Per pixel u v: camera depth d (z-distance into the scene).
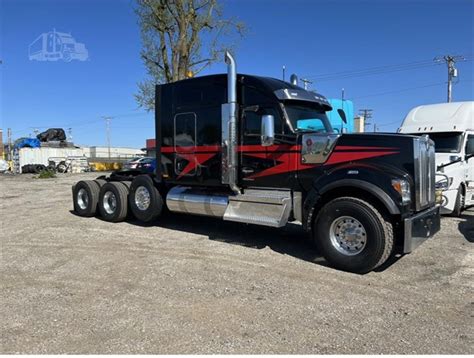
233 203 7.01
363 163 5.77
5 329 3.86
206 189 7.73
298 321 4.05
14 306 4.42
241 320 4.07
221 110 7.08
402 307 4.43
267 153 6.61
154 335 3.74
